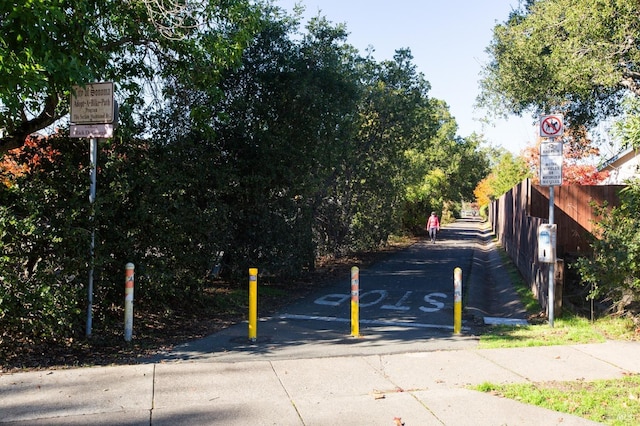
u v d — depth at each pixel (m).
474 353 7.33
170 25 9.41
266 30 13.42
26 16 6.26
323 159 14.73
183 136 11.30
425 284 14.89
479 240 36.00
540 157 9.34
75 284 7.46
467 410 5.12
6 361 6.59
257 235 13.26
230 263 13.20
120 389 5.68
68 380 5.96
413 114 21.34
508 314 10.95
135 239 8.70
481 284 15.55
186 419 4.88
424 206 40.31
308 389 5.76
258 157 12.88
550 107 18.95
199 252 10.86
